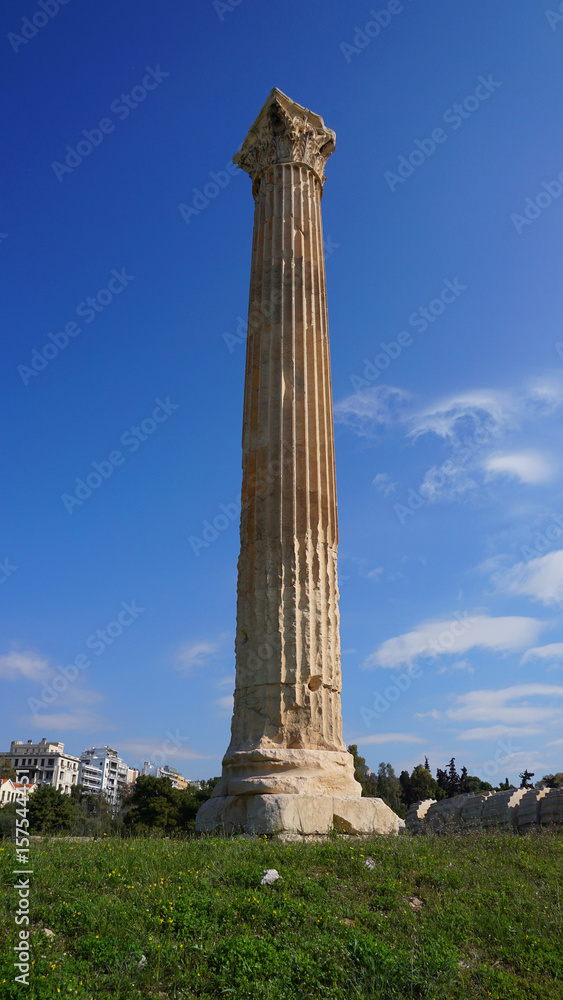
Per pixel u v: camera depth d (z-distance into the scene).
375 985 6.65
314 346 16.44
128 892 8.18
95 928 7.25
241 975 6.57
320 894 8.48
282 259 16.89
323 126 18.55
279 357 16.08
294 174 17.80
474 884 9.38
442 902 8.67
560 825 15.62
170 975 6.64
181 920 7.43
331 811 12.76
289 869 9.26
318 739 13.62
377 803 13.50
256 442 15.67
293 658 13.95
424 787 53.62
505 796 17.83
